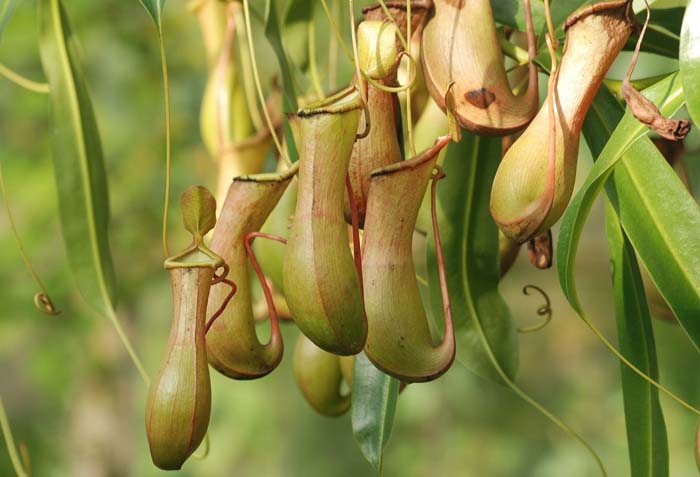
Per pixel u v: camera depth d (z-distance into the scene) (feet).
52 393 12.33
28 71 12.07
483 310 4.49
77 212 4.90
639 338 4.23
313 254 3.72
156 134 12.50
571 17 3.87
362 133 3.93
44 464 12.36
